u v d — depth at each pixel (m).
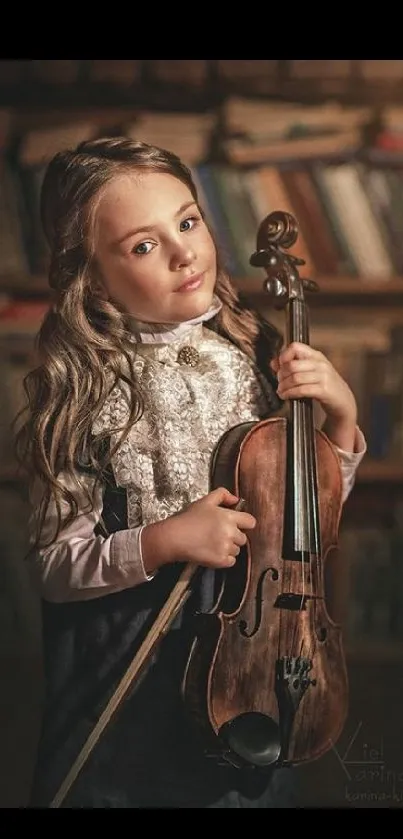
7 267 2.54
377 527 2.60
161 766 1.44
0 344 2.53
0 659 2.57
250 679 1.38
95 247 1.50
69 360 1.49
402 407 2.56
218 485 1.44
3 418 2.53
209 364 1.51
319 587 1.45
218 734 1.36
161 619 1.41
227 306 1.59
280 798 1.50
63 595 1.46
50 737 1.46
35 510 1.50
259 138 2.56
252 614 1.40
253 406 1.51
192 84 2.61
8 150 2.55
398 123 2.57
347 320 2.58
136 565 1.40
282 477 1.44
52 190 1.58
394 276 2.54
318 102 2.62
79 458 1.46
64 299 1.51
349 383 2.56
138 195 1.49
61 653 1.47
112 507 1.46
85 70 2.59
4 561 2.56
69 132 2.56
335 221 2.54
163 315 1.50
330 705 1.44
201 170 2.53
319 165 2.55
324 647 1.44
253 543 1.42
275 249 1.57
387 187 2.55
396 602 2.59
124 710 1.44
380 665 2.54
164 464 1.45
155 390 1.47
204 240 1.51
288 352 1.50
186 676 1.38
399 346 2.57
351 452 1.56
